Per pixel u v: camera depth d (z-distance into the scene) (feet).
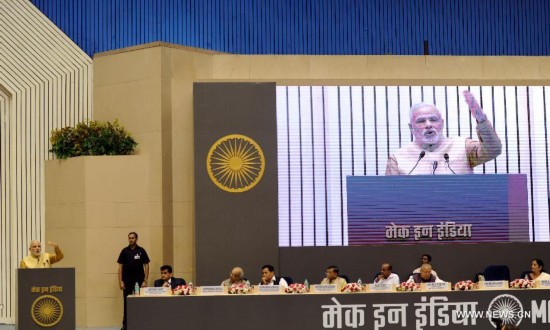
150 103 61.16
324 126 60.70
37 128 62.69
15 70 62.85
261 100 60.13
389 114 61.11
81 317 59.41
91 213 59.67
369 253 60.23
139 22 68.39
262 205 59.67
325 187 60.49
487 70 64.34
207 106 59.93
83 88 63.36
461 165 61.26
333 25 71.46
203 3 69.77
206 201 59.47
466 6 72.69
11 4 63.21
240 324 45.39
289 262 59.77
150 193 60.29
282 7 71.00
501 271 58.54
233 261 59.31
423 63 63.93
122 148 60.95
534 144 61.87
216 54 63.05
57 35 63.57
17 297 45.21
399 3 72.18
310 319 45.68
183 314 45.24
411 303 46.14
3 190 62.49
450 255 60.70
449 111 61.52
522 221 61.46
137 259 56.39
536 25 73.05
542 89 62.18
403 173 60.90
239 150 59.88
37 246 48.67
